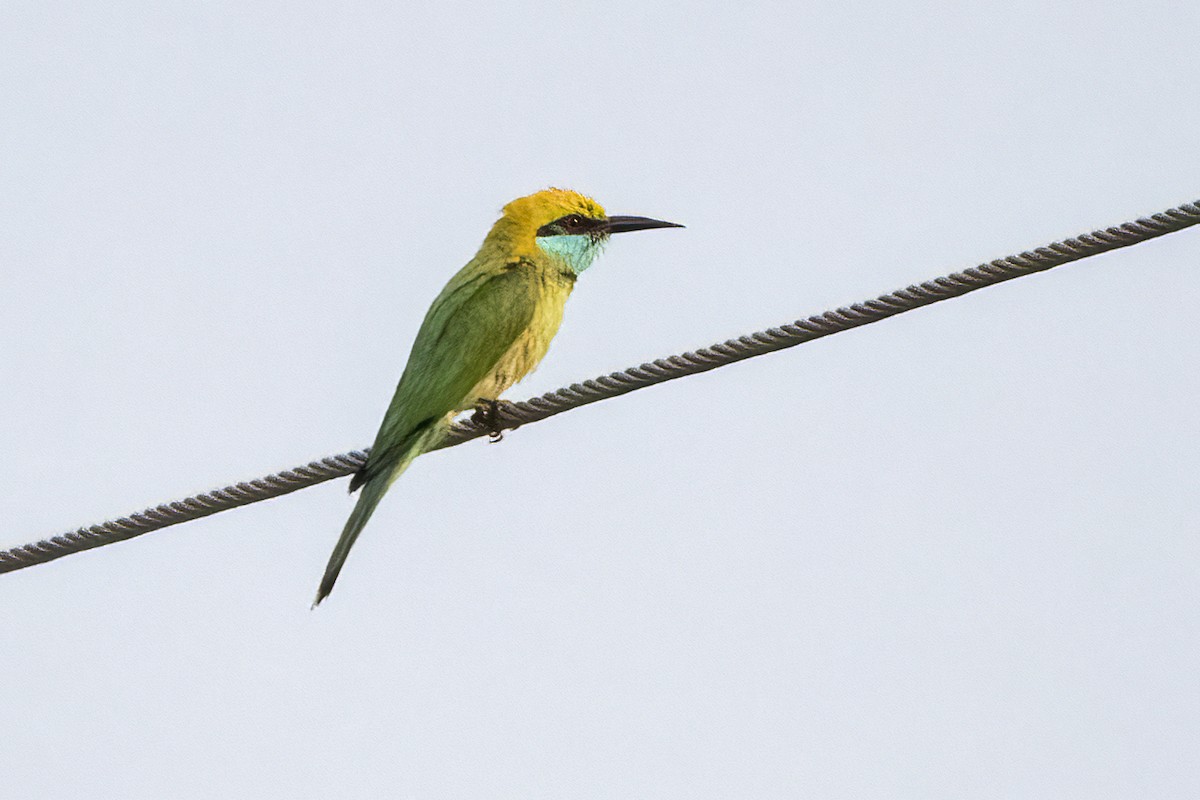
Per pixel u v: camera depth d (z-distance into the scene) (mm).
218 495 10523
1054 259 9383
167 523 10523
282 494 10961
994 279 9531
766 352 10102
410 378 12398
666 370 10328
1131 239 9305
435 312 12906
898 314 9789
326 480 11000
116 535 10477
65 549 10453
